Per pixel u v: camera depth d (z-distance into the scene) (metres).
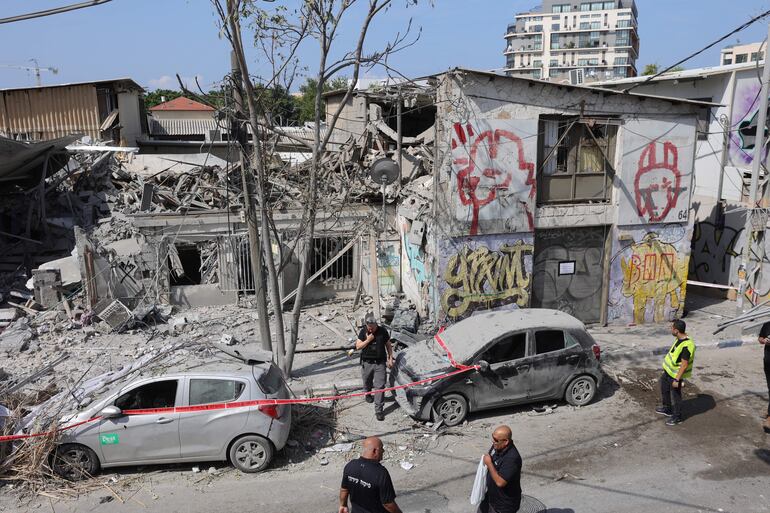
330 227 16.23
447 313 13.36
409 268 15.71
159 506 7.40
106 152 21.56
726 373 11.64
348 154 19.59
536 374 9.81
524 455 8.57
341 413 10.02
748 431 9.27
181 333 13.91
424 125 22.89
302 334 14.00
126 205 19.64
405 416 9.88
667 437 9.09
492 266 13.45
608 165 13.95
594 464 8.31
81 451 7.90
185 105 44.31
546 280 14.12
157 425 7.89
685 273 14.81
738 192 16.56
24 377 11.18
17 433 8.19
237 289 15.98
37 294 15.10
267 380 8.48
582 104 13.21
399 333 12.56
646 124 13.73
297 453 8.73
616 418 9.76
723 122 16.84
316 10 9.41
